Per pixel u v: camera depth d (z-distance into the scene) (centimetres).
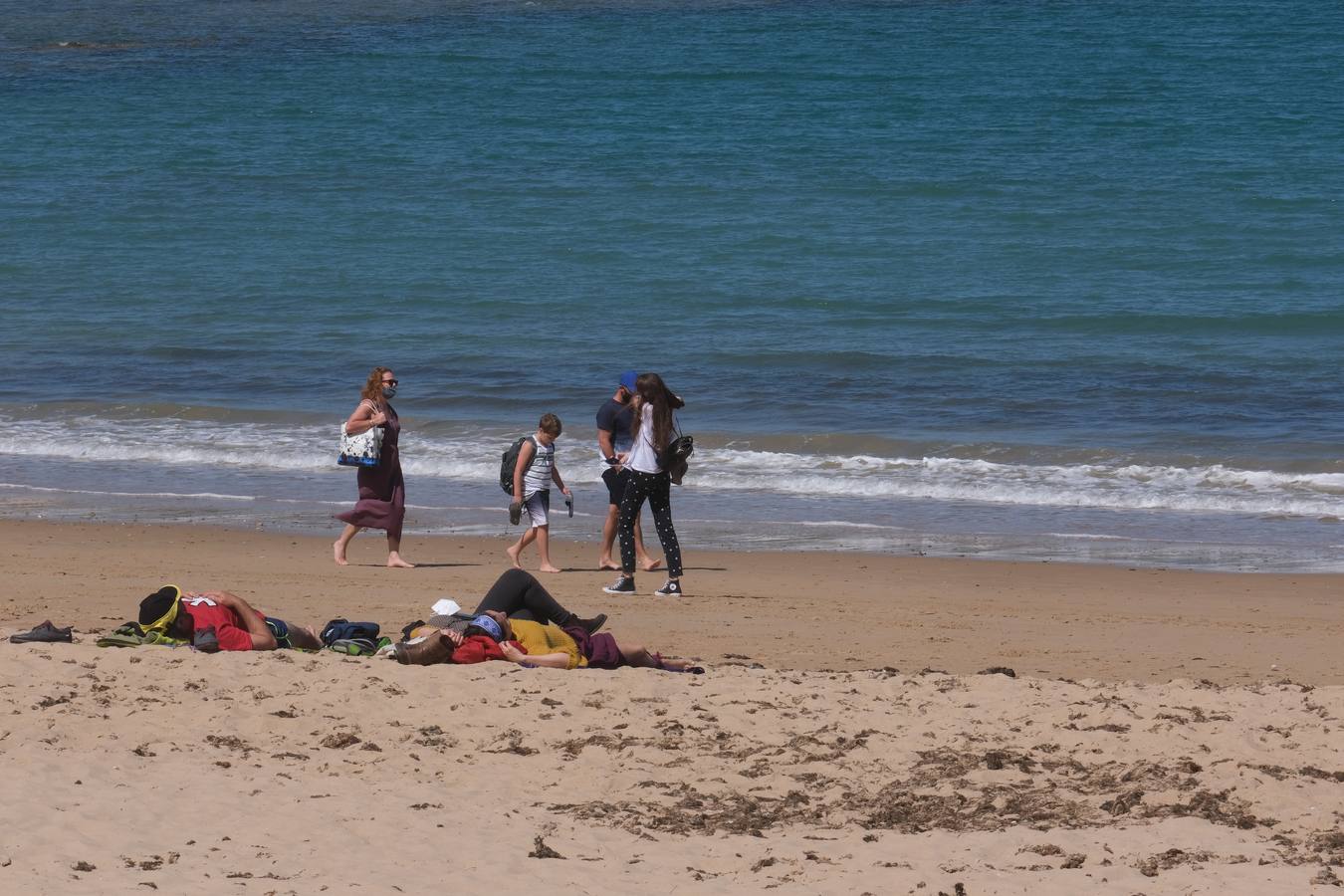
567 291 11394
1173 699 3120
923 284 11550
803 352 9456
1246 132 17975
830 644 4025
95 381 8862
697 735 2836
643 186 15462
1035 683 3288
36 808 2339
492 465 6994
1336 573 5084
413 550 5450
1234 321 10312
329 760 2678
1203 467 6719
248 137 18475
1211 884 2042
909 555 5406
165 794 2444
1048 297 11106
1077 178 15675
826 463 6881
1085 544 5584
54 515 6034
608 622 4262
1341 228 13388
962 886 2022
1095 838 2270
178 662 3266
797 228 13550
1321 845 2248
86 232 13612
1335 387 8488
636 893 2019
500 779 2589
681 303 10988
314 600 4450
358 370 9144
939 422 7781
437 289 11469
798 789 2547
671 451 4616
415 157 17225
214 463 7100
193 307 10956
